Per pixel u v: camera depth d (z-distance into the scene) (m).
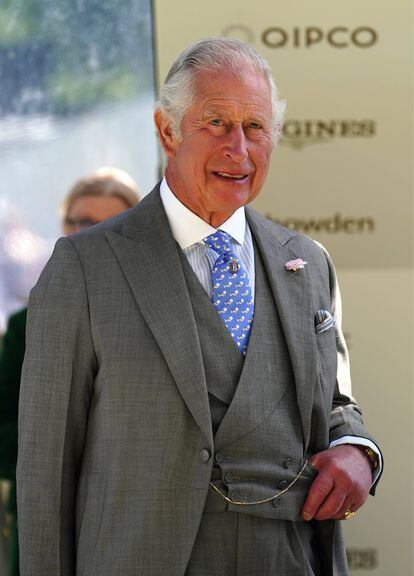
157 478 10.16
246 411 10.41
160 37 15.70
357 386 16.11
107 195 15.76
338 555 11.30
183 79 10.45
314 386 10.84
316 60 15.75
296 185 15.91
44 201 18.30
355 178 15.92
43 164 18.17
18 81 17.92
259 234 11.39
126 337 10.38
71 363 10.49
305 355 10.85
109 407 10.35
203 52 10.46
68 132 18.06
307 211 15.95
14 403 15.02
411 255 16.00
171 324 10.39
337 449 11.14
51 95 17.98
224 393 10.46
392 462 16.14
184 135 10.47
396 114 15.84
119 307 10.48
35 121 18.06
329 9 15.69
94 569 10.21
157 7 15.66
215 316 10.66
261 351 10.69
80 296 10.53
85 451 10.70
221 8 15.66
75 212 15.75
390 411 16.11
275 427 10.56
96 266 10.65
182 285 10.59
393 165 15.91
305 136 15.85
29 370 10.58
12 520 15.23
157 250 10.77
